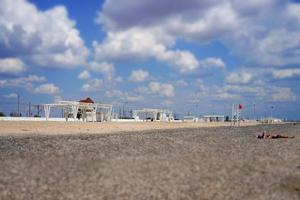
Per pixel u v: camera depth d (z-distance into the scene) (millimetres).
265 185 15328
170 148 26125
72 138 36219
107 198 13125
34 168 16875
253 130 65688
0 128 54656
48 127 60844
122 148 25578
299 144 32469
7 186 13984
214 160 20250
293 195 14188
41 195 13203
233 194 14117
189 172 17047
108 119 117500
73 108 108625
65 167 17234
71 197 13109
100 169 16984
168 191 14141
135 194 13641
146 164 18438
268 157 21938
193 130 63344
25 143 29438
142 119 150875
